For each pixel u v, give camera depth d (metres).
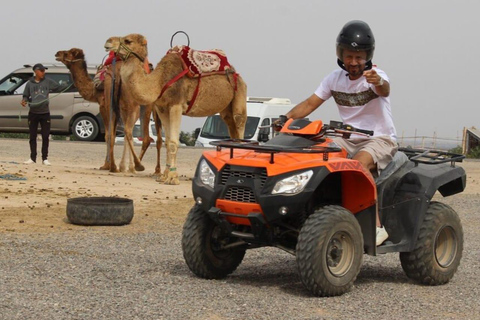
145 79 18.08
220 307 7.80
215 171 8.55
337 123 8.78
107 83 21.20
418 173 9.39
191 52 19.16
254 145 8.57
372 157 8.88
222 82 19.73
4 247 10.65
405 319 7.72
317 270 8.19
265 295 8.43
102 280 8.88
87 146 32.59
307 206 8.77
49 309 7.48
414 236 9.24
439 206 9.53
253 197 8.34
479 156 49.31
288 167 8.22
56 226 12.62
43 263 9.70
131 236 12.14
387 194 9.20
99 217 12.84
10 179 17.53
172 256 10.67
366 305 8.19
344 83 9.14
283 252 11.43
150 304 7.81
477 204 19.08
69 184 17.38
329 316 7.66
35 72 21.77
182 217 14.30
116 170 21.38
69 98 33.91
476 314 8.07
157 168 21.14
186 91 18.94
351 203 8.80
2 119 33.34
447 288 9.34
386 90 8.88
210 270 9.12
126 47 17.95
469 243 13.20
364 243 8.88
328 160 8.35
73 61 21.86
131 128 21.47
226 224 8.59
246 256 11.03
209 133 37.09
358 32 8.80
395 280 9.77
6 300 7.74
